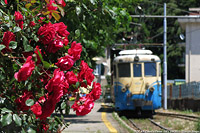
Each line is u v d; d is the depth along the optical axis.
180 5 67.25
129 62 27.08
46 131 4.08
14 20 4.04
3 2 4.11
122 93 27.14
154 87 26.88
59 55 4.16
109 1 9.67
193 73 49.06
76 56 4.11
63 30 4.10
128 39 35.44
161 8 65.75
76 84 4.00
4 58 3.64
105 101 48.28
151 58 27.09
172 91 40.41
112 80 29.95
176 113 32.22
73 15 6.23
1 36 3.78
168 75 66.56
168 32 65.31
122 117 27.20
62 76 3.63
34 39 3.91
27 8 4.30
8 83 3.71
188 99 35.19
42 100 3.82
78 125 19.34
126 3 11.80
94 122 21.44
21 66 3.56
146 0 64.38
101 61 37.81
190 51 49.00
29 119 3.70
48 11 4.23
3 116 3.45
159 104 27.16
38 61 3.80
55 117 4.20
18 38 3.81
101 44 10.16
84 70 4.15
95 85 4.23
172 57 65.38
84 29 7.11
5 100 3.62
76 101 4.11
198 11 48.97
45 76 3.88
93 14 7.07
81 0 6.04
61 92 3.62
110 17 7.04
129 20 8.76
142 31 63.62
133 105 26.88
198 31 48.50
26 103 3.58
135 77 26.97
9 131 3.75
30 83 3.66
